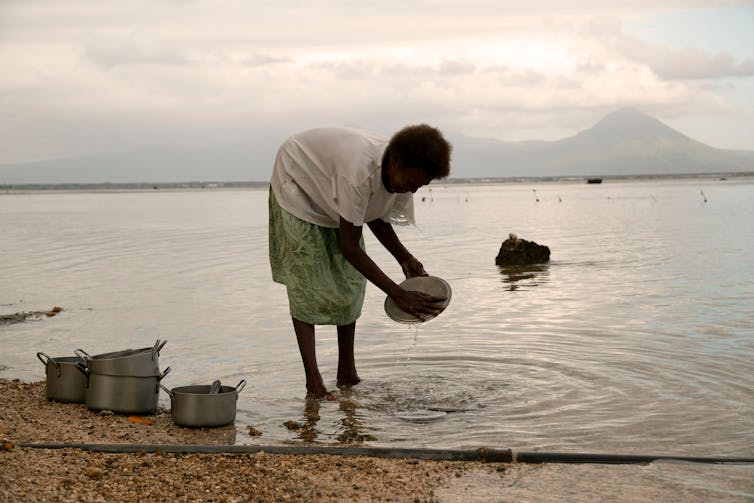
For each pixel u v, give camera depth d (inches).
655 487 158.2
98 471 160.7
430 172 203.6
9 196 3993.6
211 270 575.8
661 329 319.6
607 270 525.0
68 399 222.1
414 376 257.1
